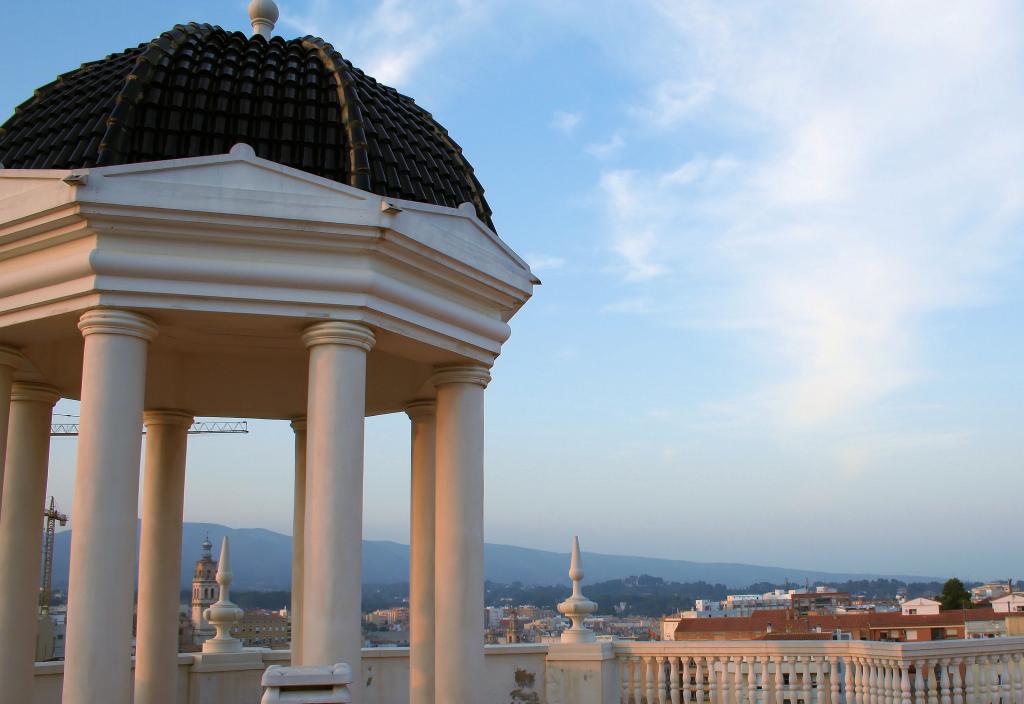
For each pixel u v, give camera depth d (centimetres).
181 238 1069
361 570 1080
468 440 1302
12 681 1286
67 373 1388
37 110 1338
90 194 1023
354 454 1093
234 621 1670
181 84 1247
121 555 1009
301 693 739
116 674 988
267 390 1581
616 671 1667
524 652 1650
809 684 1562
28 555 1350
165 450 1609
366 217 1105
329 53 1373
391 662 1683
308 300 1101
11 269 1109
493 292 1318
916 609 7456
